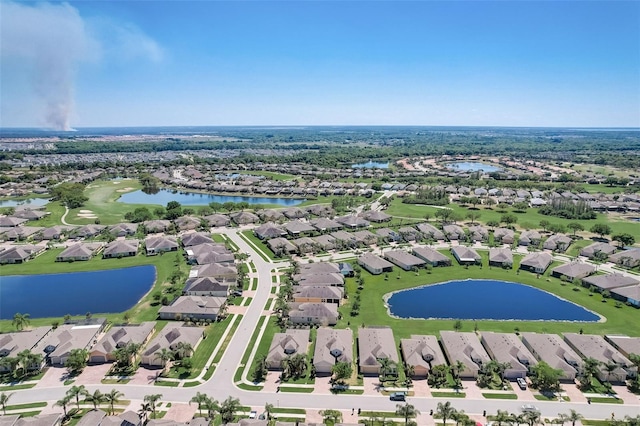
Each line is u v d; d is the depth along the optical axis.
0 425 84.19
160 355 108.25
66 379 103.69
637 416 88.06
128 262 187.50
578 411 93.19
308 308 133.75
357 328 129.50
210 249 193.25
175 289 156.50
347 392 99.31
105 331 127.19
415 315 140.12
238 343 120.06
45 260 188.88
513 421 85.25
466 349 112.44
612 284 158.38
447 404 87.56
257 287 159.38
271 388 100.50
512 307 146.88
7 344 113.12
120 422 84.94
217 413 92.19
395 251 194.62
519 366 105.00
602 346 114.06
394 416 91.31
